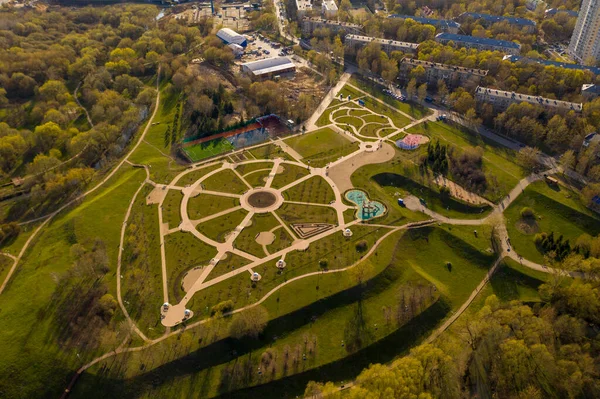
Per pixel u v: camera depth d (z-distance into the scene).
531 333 184.50
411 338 197.88
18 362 177.00
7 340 183.62
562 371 170.75
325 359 186.12
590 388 169.00
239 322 188.12
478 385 177.88
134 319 198.12
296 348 188.88
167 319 198.25
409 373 163.75
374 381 162.38
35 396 171.00
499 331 186.00
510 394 172.62
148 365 180.12
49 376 175.25
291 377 180.25
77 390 173.50
